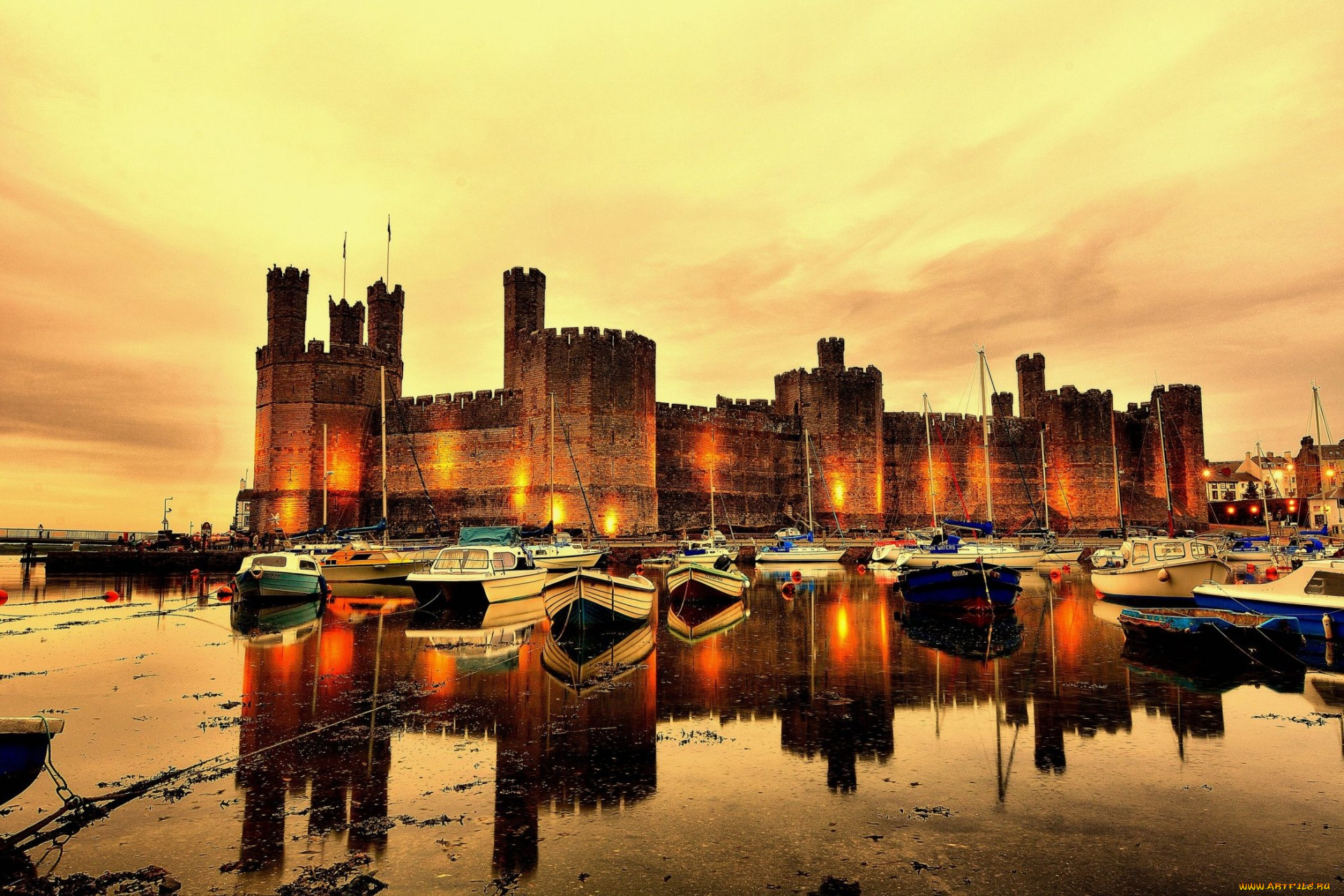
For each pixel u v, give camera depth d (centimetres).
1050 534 6109
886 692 1412
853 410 7450
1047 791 910
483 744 1092
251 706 1312
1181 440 8462
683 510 6862
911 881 697
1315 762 1006
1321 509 8606
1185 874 709
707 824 819
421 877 703
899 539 6116
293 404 6444
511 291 6962
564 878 701
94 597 3362
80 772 974
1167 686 1454
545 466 5988
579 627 2028
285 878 702
